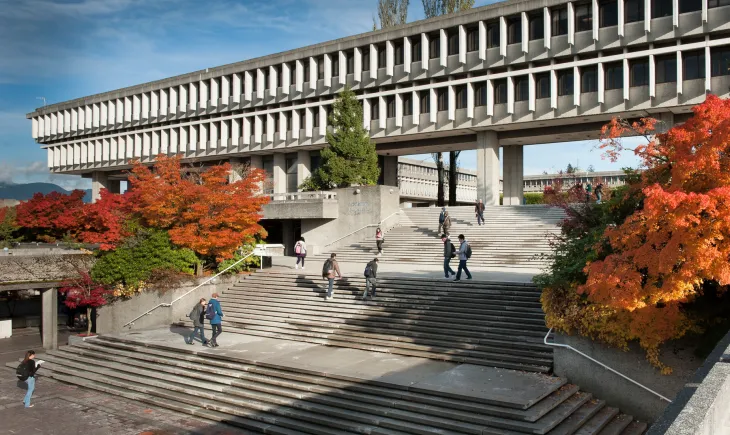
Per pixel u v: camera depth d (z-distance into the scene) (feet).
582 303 46.91
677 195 36.65
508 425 37.81
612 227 44.55
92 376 60.59
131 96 198.18
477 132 137.49
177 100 186.70
